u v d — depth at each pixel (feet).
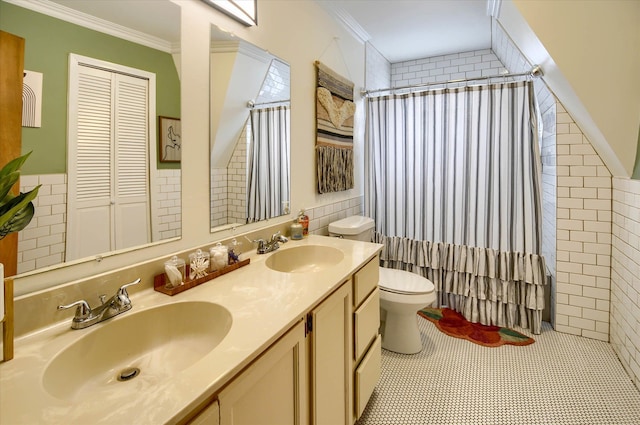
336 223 7.84
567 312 8.00
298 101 6.72
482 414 5.42
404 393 5.97
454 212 8.75
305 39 6.93
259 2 5.56
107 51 3.46
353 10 8.13
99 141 3.40
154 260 3.91
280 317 3.17
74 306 2.98
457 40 10.21
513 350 7.33
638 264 5.98
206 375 2.31
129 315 3.22
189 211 4.44
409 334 7.25
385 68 11.85
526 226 7.95
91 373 2.90
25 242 2.89
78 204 3.25
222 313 3.37
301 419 3.51
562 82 6.50
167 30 4.06
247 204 5.49
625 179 6.64
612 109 5.97
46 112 2.99
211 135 4.72
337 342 4.28
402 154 9.31
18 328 2.80
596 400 5.71
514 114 7.95
